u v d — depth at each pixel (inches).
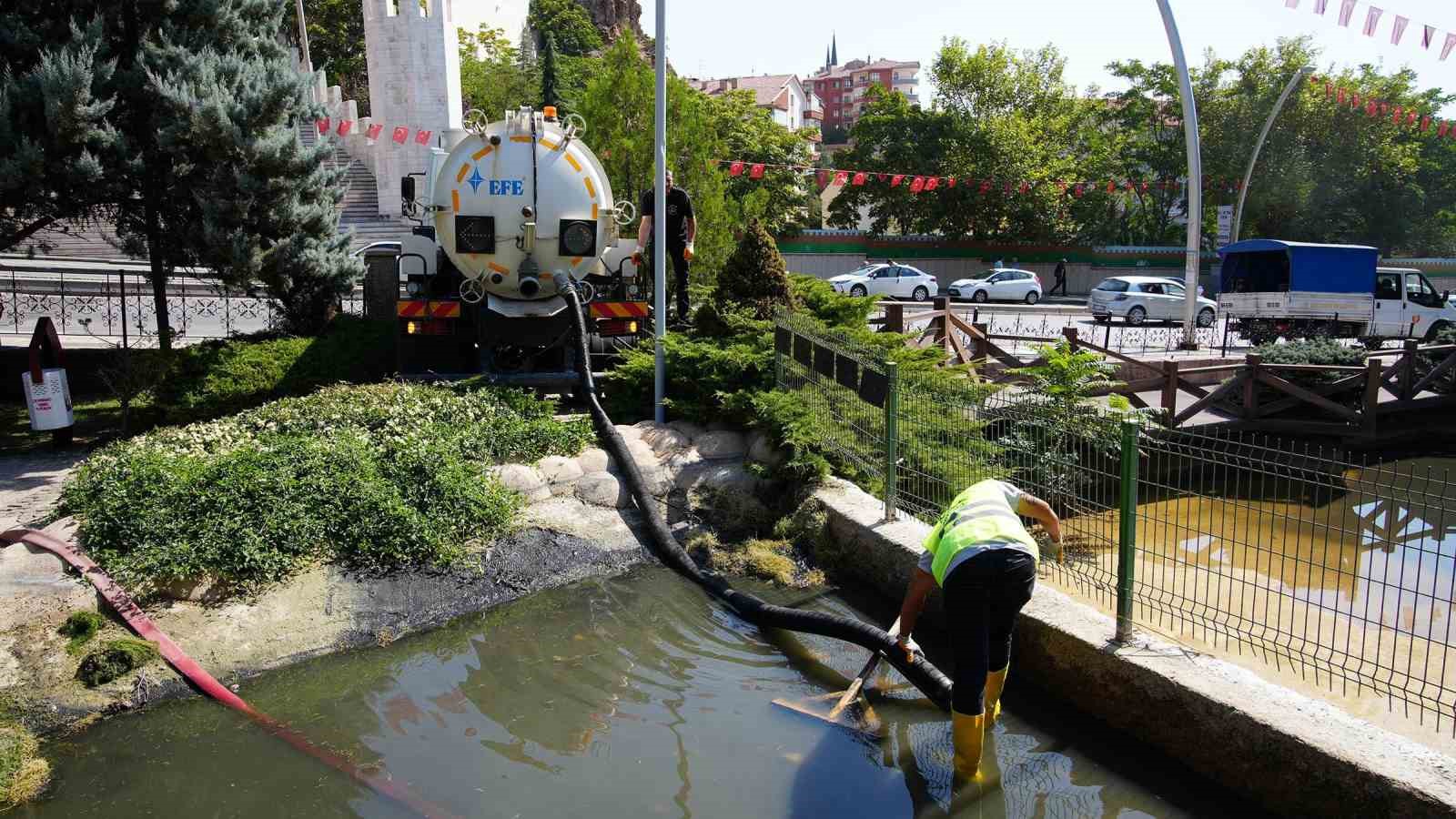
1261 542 321.1
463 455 266.2
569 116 340.5
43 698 170.9
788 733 174.4
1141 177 1625.2
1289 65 1429.6
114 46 347.9
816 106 3870.6
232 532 210.5
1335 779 134.7
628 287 384.8
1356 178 1437.0
